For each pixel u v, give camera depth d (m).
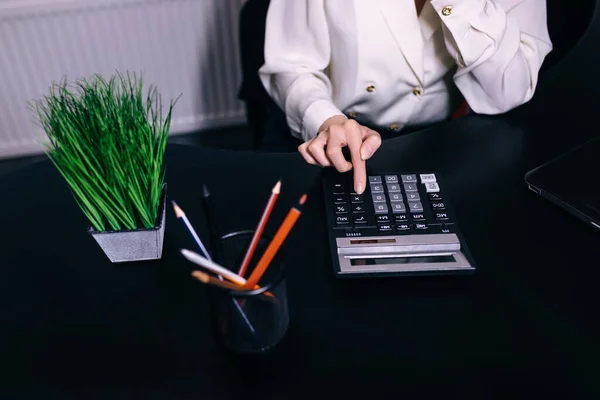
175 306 0.57
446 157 0.76
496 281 0.59
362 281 0.59
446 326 0.54
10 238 0.66
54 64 1.74
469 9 0.83
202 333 0.54
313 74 0.96
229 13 1.72
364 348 0.53
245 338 0.51
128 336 0.54
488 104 0.86
